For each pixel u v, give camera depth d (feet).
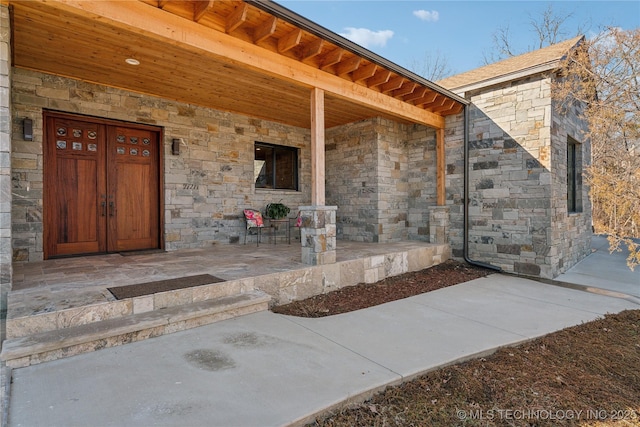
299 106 20.52
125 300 9.36
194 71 15.26
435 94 18.88
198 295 10.76
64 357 7.83
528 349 9.56
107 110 16.84
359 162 23.72
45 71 15.08
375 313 12.05
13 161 14.39
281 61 13.34
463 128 21.30
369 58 14.37
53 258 15.81
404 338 9.78
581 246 24.20
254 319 10.84
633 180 16.08
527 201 18.69
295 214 25.20
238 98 18.95
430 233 22.61
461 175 21.49
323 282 14.42
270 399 6.43
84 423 5.59
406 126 24.61
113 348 8.42
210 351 8.41
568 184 24.98
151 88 17.38
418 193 23.99
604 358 9.27
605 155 18.79
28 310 8.38
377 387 7.07
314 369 7.70
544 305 13.61
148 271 12.98
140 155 18.53
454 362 8.46
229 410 6.05
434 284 16.63
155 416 5.82
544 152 18.08
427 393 7.24
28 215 14.84
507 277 18.51
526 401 7.12
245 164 22.30
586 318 12.17
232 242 21.59
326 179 25.96
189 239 19.70
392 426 6.18
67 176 16.31
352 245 21.16
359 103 16.79
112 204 17.58
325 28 12.34
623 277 18.57
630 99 16.84
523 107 18.85
